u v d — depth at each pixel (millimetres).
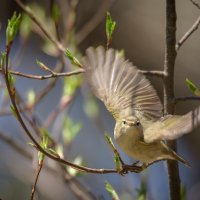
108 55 8266
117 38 15539
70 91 10516
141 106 8109
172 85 8312
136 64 15406
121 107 8172
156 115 8008
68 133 10203
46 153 7105
